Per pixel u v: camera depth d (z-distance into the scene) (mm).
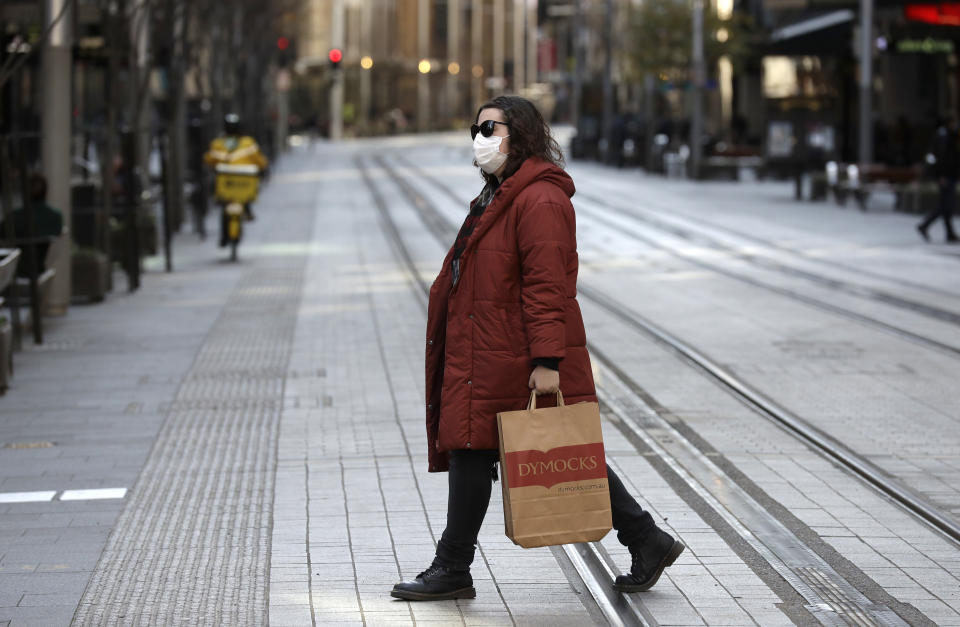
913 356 31781
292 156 176250
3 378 28047
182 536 17844
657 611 14852
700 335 34969
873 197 89000
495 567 16516
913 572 16312
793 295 42562
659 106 178000
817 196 87312
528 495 13945
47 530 18156
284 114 186500
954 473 21266
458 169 133125
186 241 64188
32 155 52000
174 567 16469
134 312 40312
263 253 57875
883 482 20484
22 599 15266
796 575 16125
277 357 32375
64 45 39500
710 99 164625
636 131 145000
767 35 121312
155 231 56312
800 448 22984
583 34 163750
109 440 23734
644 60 121188
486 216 14281
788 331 35594
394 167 139875
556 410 14070
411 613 14820
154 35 60688
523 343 14320
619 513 15211
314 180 118562
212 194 86625
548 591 15641
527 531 13922
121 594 15438
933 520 18516
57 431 24516
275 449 22984
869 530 18109
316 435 24062
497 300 14297
